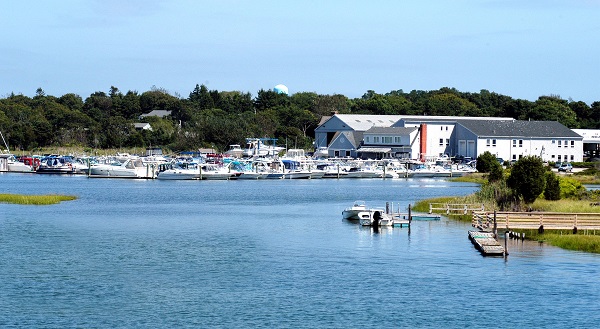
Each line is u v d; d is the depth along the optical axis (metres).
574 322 87.75
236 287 103.12
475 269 113.19
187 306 94.00
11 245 134.75
